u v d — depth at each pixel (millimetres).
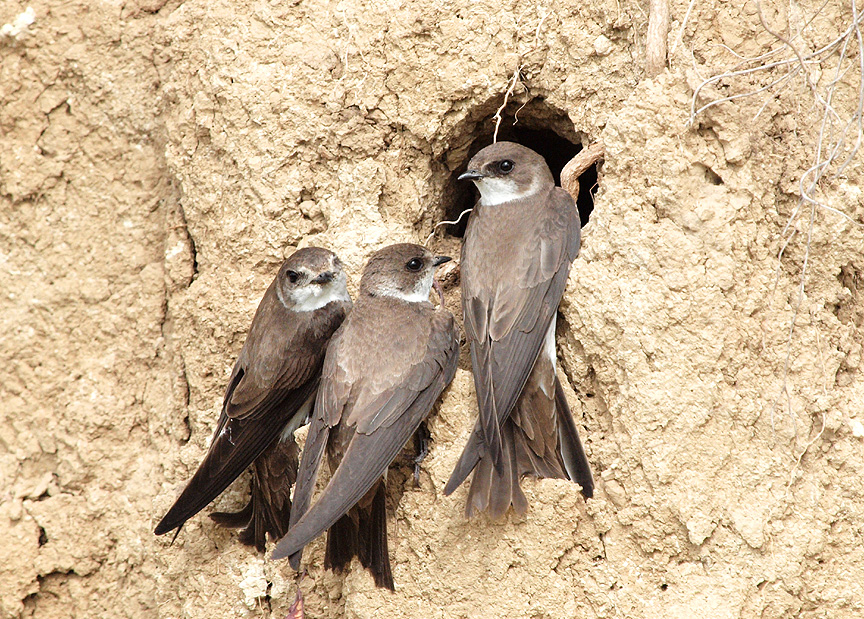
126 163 11484
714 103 9258
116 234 11398
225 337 10430
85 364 11203
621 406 9156
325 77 10562
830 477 8953
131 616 10586
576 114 10352
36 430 11148
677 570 8812
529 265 9578
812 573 8734
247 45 10703
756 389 8984
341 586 9625
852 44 9477
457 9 10508
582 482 9016
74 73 11547
